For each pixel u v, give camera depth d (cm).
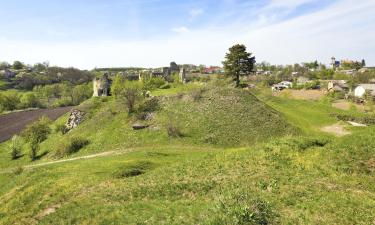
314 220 2014
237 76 10725
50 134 8250
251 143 5541
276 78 18988
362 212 2064
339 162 2906
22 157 7188
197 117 6444
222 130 5956
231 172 3003
